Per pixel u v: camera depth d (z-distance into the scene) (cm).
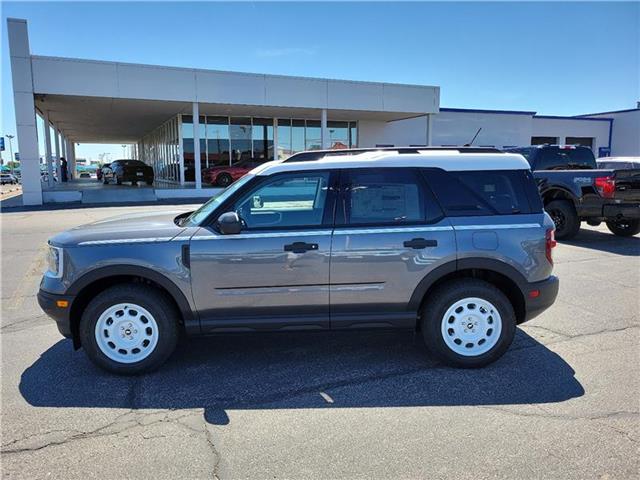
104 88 2103
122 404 360
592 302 598
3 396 373
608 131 3859
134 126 3506
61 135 4069
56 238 416
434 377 400
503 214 415
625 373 402
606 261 825
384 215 412
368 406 354
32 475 276
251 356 448
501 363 425
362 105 2573
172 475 275
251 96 2367
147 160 4438
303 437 313
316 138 3014
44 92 2012
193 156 2761
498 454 292
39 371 418
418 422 330
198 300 400
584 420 329
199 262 395
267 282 401
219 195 446
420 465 282
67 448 303
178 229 409
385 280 406
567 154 1120
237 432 320
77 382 397
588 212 977
